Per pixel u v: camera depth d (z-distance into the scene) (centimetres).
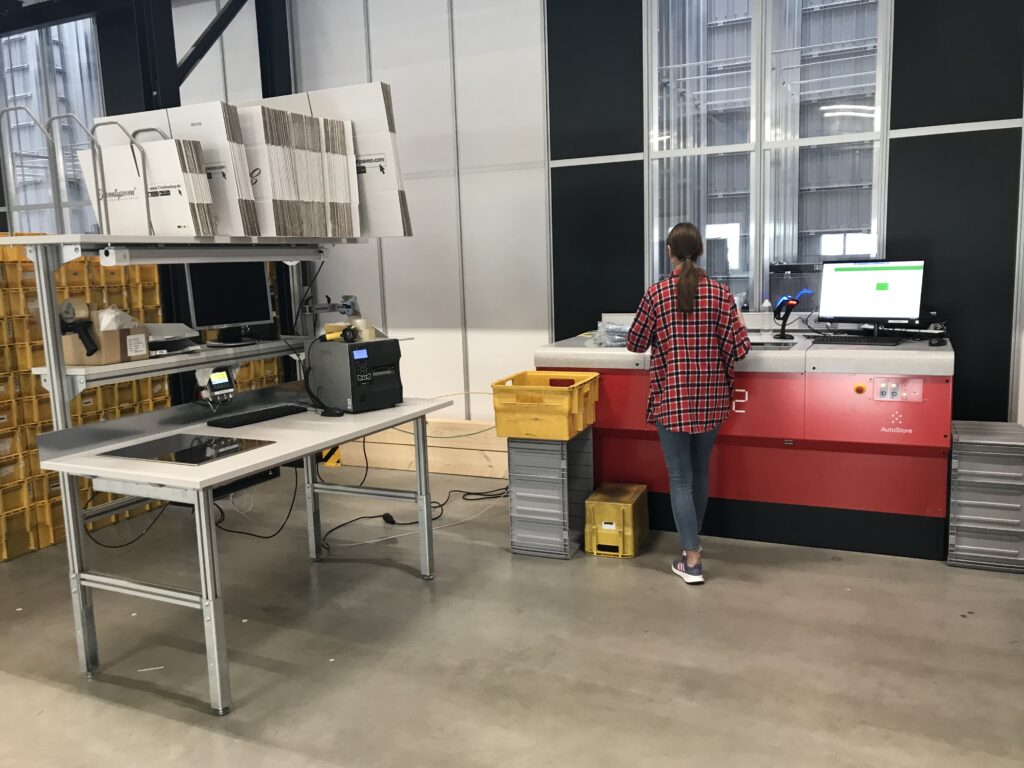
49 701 257
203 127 291
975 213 387
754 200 433
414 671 268
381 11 515
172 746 229
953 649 271
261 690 259
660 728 230
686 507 327
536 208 488
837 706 238
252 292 356
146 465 246
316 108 340
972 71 379
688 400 316
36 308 396
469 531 409
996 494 330
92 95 597
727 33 430
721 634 287
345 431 290
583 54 459
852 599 312
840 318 386
